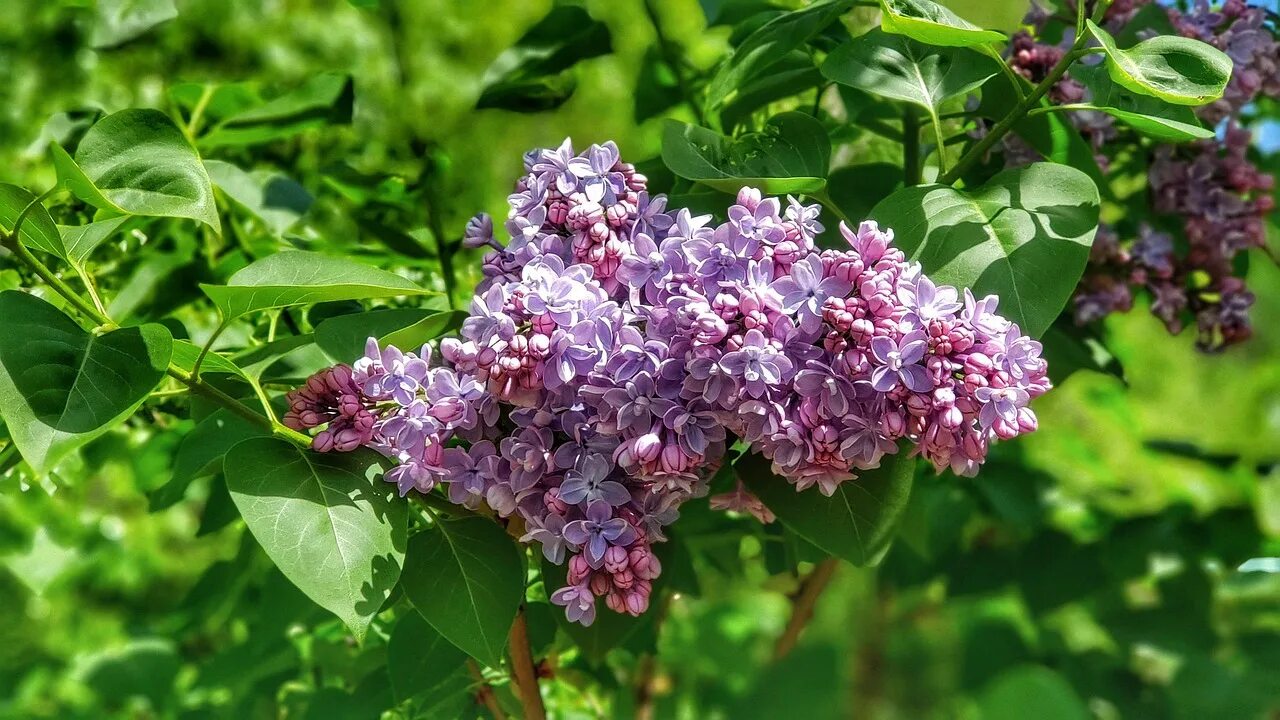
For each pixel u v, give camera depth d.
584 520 0.37
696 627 0.72
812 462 0.35
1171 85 0.39
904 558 0.60
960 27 0.41
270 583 0.59
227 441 0.48
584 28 0.64
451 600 0.39
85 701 0.86
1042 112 0.44
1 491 0.50
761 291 0.34
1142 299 0.70
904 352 0.33
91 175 0.38
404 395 0.37
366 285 0.37
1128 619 0.61
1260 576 0.65
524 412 0.37
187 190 0.39
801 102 0.67
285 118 0.64
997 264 0.39
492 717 0.54
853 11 0.62
